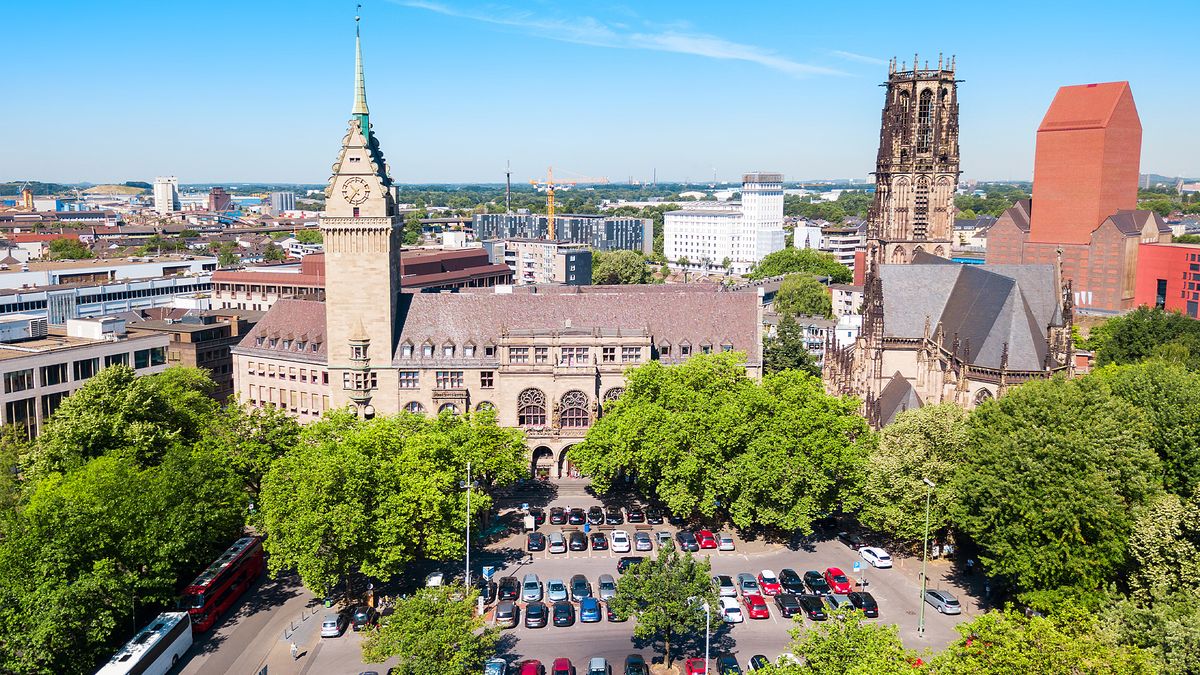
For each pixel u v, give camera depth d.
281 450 105.69
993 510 80.62
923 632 82.25
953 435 94.75
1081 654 54.47
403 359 129.62
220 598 86.00
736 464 99.00
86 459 98.31
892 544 103.12
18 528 76.19
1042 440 80.69
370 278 127.75
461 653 64.56
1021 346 113.81
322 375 135.62
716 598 73.88
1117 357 168.00
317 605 88.81
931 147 161.88
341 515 81.81
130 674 70.00
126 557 77.62
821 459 98.31
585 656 77.94
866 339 129.88
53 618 68.44
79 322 150.38
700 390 110.62
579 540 101.12
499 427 110.31
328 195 125.94
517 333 127.44
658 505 116.12
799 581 91.50
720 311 135.62
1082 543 76.56
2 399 128.88
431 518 88.31
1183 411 86.62
